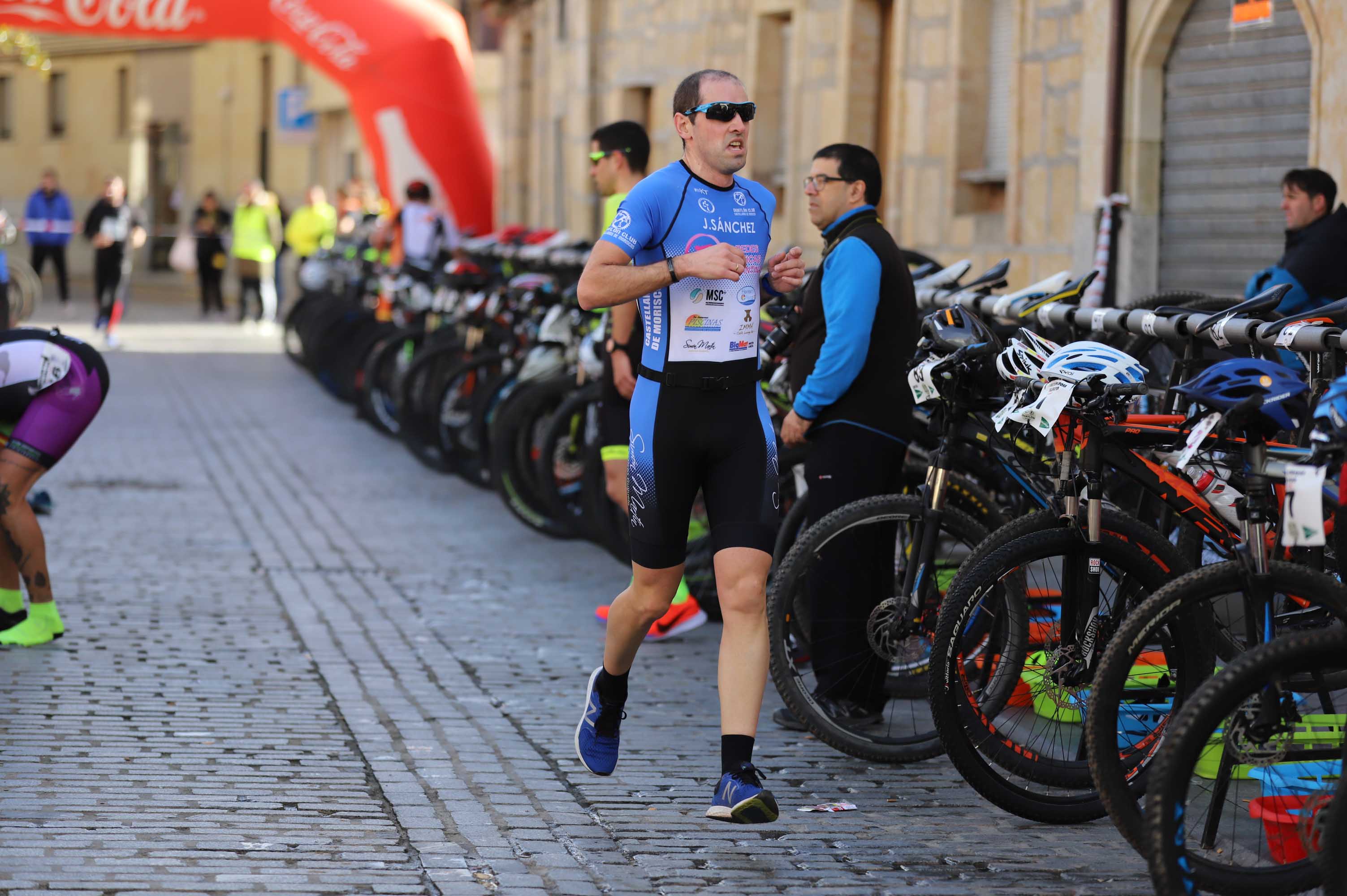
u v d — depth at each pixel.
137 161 80.69
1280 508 8.11
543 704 11.82
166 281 77.88
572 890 8.10
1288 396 7.87
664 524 9.23
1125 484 10.13
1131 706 8.68
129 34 34.09
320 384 31.92
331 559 17.12
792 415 11.13
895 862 8.69
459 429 21.88
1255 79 19.28
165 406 30.14
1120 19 20.78
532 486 18.03
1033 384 9.07
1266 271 14.75
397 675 12.52
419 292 28.09
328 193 69.06
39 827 8.79
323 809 9.30
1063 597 9.20
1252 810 7.50
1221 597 8.23
